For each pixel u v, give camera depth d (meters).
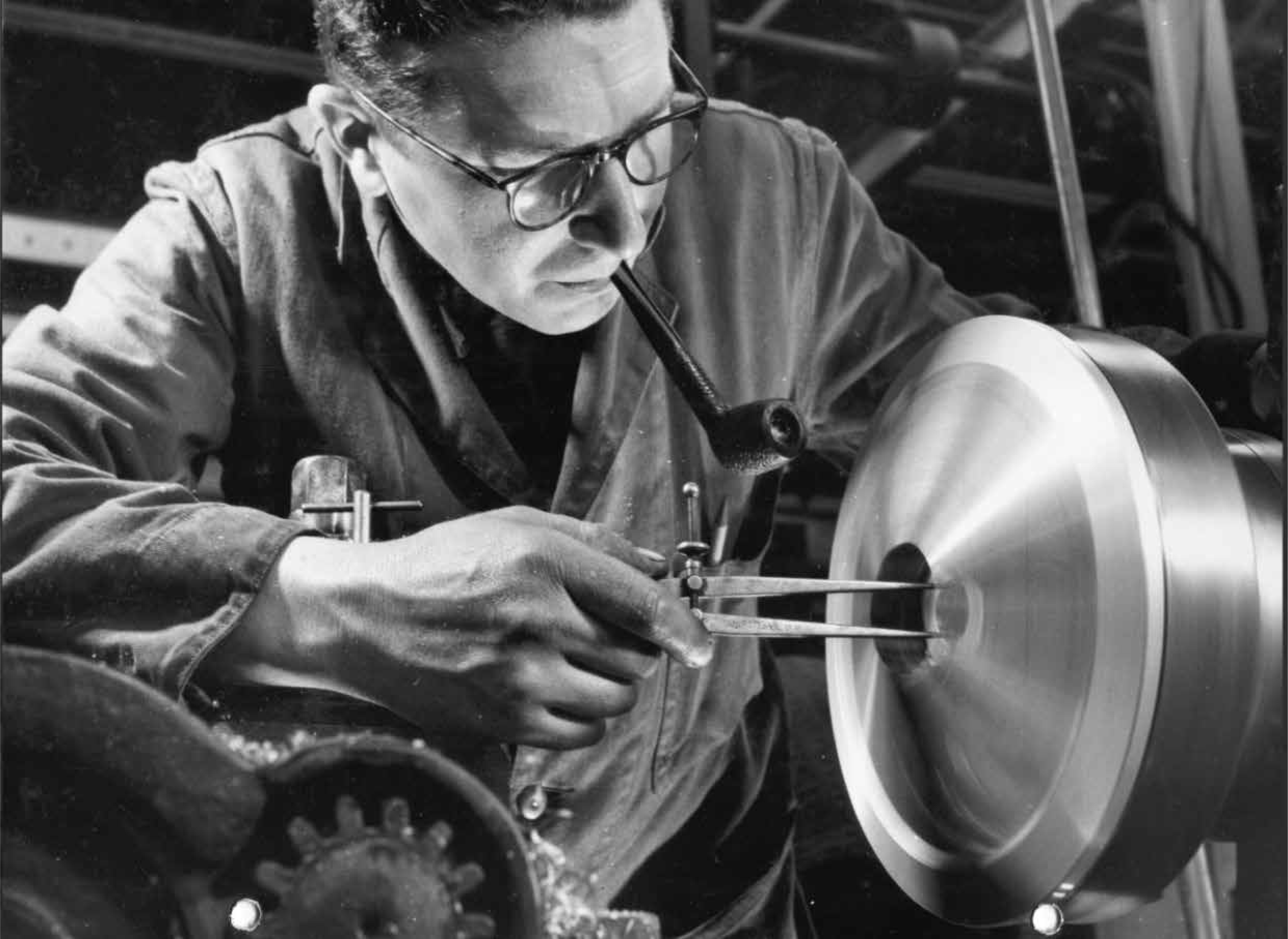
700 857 1.32
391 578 1.14
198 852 1.14
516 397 1.29
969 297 1.48
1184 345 1.46
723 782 1.34
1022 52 1.47
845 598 1.30
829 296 1.41
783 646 1.41
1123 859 1.04
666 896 1.31
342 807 1.16
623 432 1.30
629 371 1.30
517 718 1.15
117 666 1.14
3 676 1.13
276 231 1.26
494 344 1.28
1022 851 1.10
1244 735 1.07
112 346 1.21
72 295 1.23
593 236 1.12
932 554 1.20
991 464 1.16
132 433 1.20
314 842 1.15
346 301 1.27
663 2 1.14
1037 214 1.50
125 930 1.13
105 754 1.13
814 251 1.40
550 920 1.21
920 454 1.24
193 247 1.25
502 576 1.12
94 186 1.25
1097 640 1.04
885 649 1.25
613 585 1.11
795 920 1.36
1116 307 1.53
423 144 1.12
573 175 1.10
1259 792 1.14
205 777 1.14
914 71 1.44
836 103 1.45
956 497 1.19
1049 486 1.10
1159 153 1.53
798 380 1.39
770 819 1.36
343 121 1.20
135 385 1.21
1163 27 1.52
